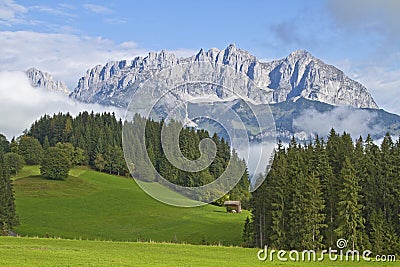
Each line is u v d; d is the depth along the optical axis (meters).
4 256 27.92
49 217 73.31
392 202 52.03
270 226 51.28
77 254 30.50
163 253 34.66
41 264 25.59
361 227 49.81
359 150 56.00
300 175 50.28
